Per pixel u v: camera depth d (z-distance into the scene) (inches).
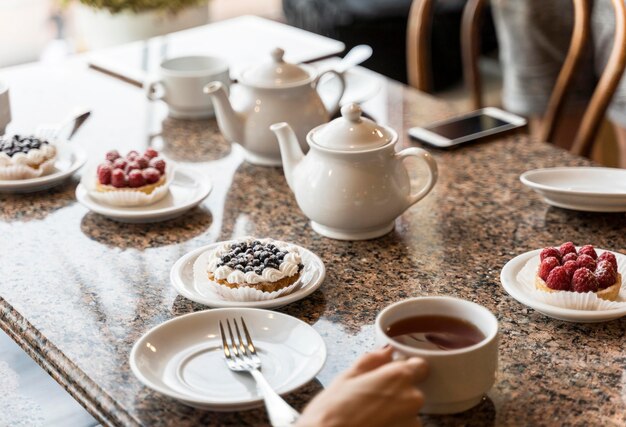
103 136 67.8
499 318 41.9
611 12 86.4
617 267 43.1
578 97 106.7
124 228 53.0
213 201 56.7
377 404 30.2
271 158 61.9
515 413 35.1
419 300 36.5
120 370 38.5
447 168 60.9
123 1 86.0
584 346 39.4
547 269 42.1
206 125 70.6
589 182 55.2
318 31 161.0
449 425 34.5
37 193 58.4
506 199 55.6
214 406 34.4
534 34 101.6
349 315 42.5
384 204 49.3
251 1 203.2
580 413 34.9
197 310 43.4
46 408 47.5
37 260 49.1
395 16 157.5
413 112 72.1
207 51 84.0
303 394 36.5
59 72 83.7
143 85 78.2
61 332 41.6
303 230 52.3
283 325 40.2
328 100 72.7
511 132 66.6
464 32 87.5
